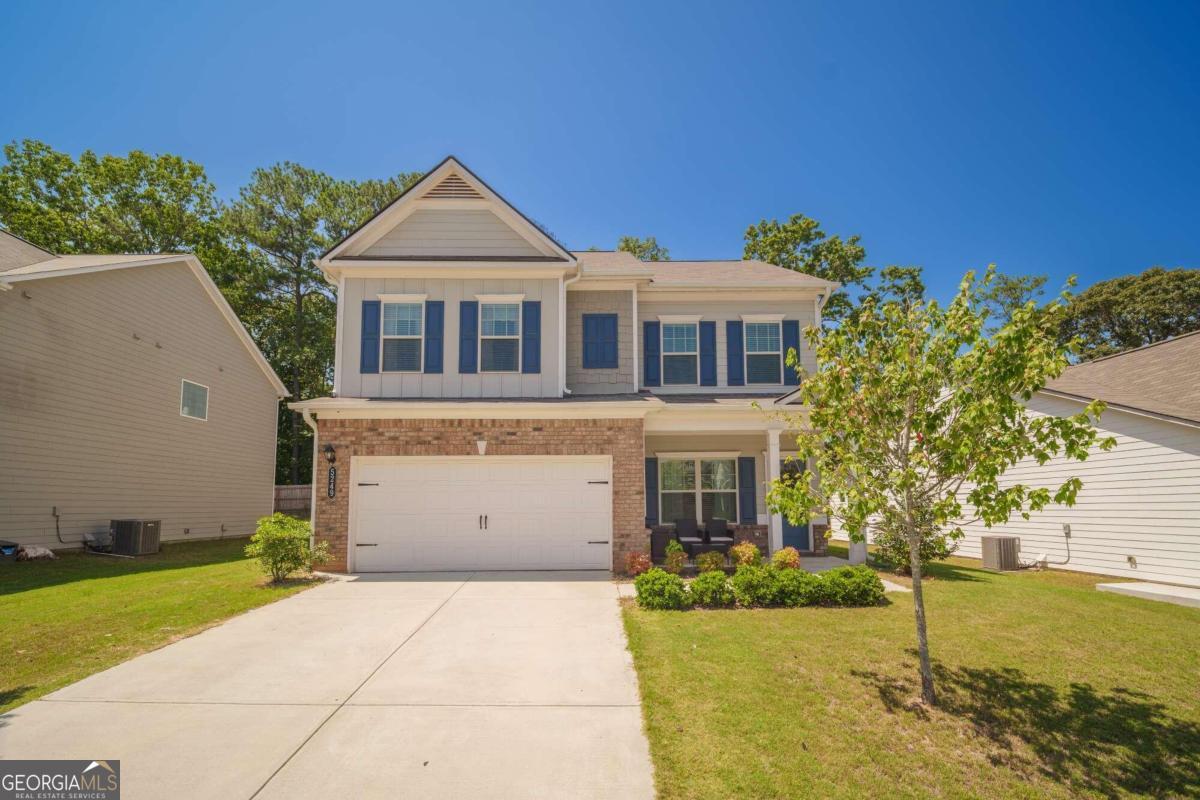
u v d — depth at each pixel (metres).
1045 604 9.41
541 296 13.82
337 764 4.57
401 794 4.17
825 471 6.06
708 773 4.46
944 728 5.25
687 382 15.66
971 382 5.41
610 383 14.70
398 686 6.07
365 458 12.48
